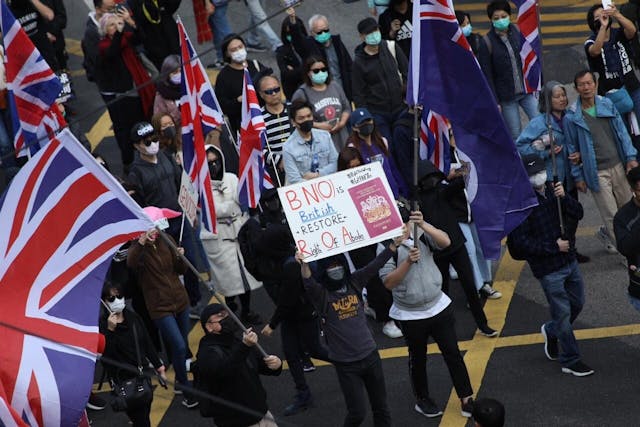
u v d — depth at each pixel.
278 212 24.78
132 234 16.77
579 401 22.53
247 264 23.88
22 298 16.27
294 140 27.52
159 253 23.19
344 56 32.62
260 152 25.77
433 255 24.20
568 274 22.78
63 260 16.53
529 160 22.44
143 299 24.25
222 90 31.33
